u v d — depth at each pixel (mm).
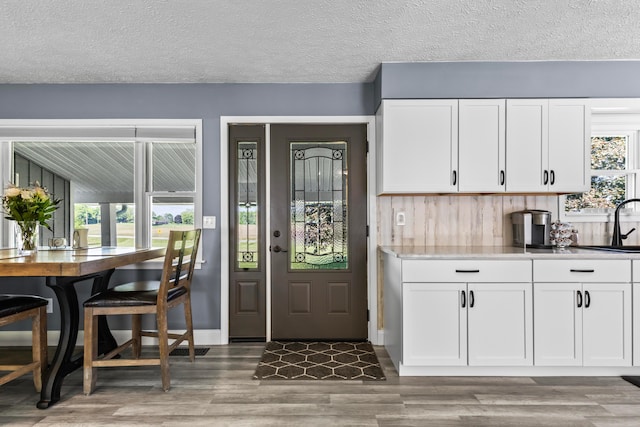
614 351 2506
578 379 2512
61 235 3955
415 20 2270
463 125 2883
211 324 3312
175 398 2248
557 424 1941
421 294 2525
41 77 3131
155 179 3650
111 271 2977
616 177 3256
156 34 2416
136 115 3283
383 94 2896
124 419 2000
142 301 2369
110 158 4340
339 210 3395
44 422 1975
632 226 3195
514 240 3143
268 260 3373
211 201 3312
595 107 2896
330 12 2170
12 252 2670
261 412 2068
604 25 2350
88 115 3270
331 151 3395
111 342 2949
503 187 2871
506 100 2875
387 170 2893
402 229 3264
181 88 3297
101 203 3881
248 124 3359
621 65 2875
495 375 2566
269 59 2812
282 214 3387
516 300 2518
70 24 2279
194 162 3523
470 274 2523
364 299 3371
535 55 2787
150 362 2340
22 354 3051
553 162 2867
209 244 3314
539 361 2512
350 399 2223
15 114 3252
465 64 2889
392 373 2623
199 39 2490
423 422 1960
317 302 3381
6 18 2203
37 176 3938
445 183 2881
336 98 3297
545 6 2129
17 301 2254
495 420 1980
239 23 2287
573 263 2514
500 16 2234
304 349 3143
